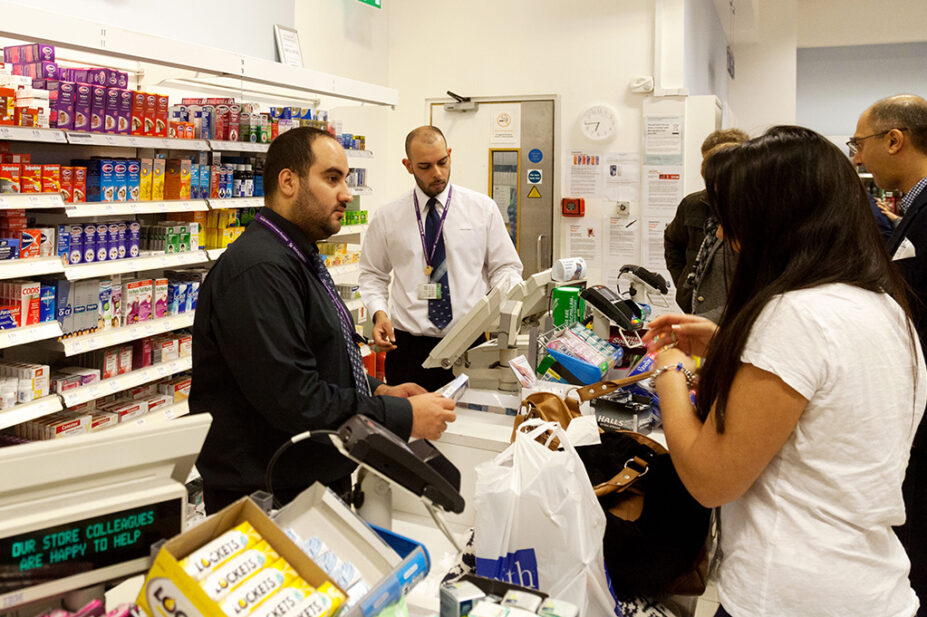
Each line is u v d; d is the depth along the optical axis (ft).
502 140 19.56
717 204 4.18
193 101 12.09
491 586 3.83
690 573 5.46
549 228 19.42
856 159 8.19
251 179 12.41
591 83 18.69
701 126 17.90
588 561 4.73
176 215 11.78
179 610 2.72
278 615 2.73
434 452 3.97
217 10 13.42
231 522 3.03
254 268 5.30
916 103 7.56
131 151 11.14
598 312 9.32
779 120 28.27
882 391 3.77
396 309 11.44
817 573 3.83
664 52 17.74
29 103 8.27
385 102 14.46
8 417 8.41
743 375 3.84
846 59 29.09
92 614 3.06
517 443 5.04
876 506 3.82
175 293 11.09
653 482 5.79
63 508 2.98
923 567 7.14
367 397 5.52
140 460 3.24
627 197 18.63
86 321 9.53
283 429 5.29
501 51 19.43
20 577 2.87
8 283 8.67
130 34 8.59
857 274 3.84
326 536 3.43
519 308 7.64
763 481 4.02
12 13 7.21
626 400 7.89
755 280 4.07
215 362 5.57
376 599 3.01
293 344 5.26
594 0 18.44
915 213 7.11
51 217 9.43
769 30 28.07
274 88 14.33
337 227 6.02
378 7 17.25
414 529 6.35
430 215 11.06
